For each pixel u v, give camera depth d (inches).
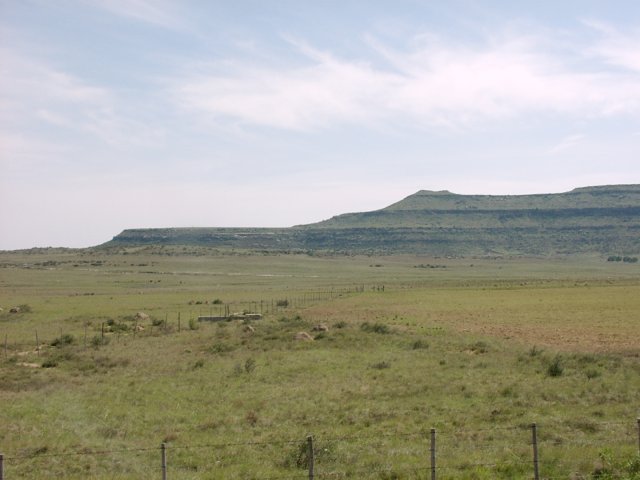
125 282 6427.2
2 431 940.0
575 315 2699.3
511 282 6043.3
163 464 645.3
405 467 696.4
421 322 2578.7
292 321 2640.3
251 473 701.3
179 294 4847.4
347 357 1675.7
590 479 639.1
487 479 650.2
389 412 1020.5
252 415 1006.4
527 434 850.1
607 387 1168.2
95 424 990.4
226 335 2245.3
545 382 1240.8
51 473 730.8
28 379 1448.1
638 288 4441.4
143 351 1920.5
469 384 1242.0
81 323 2765.7
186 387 1300.4
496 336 2082.9
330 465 725.9
